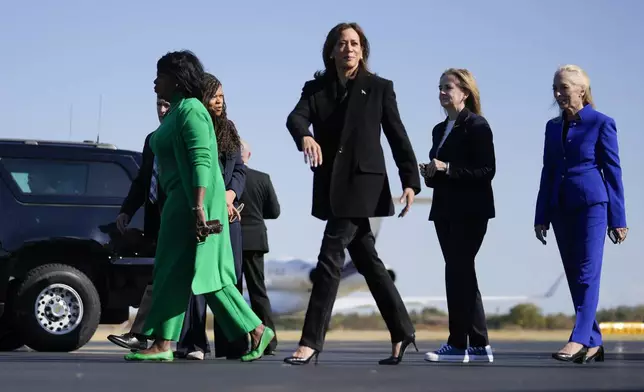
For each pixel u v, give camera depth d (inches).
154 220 302.2
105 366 252.8
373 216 251.9
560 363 284.7
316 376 219.8
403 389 185.6
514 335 1099.3
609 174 285.4
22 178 379.6
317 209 255.9
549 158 292.2
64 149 383.9
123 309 395.5
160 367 249.1
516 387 189.0
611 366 266.8
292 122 253.9
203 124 262.1
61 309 375.9
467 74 285.9
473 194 279.0
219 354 304.0
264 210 341.1
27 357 313.4
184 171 263.3
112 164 386.3
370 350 439.2
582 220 285.0
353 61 253.4
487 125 280.5
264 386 192.4
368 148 252.2
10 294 377.7
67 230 377.7
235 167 304.2
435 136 291.0
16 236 374.6
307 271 1005.8
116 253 381.4
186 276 267.9
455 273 280.5
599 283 284.8
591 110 288.4
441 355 283.0
